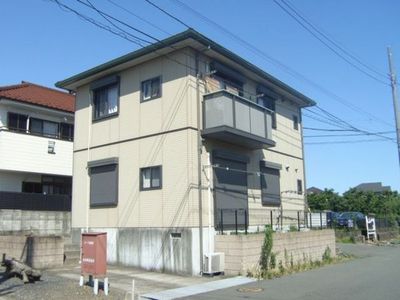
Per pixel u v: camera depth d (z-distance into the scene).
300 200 22.98
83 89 20.56
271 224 18.38
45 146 24.02
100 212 18.77
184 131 16.25
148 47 16.66
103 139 19.16
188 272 15.34
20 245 16.14
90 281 12.76
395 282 13.66
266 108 19.59
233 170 17.92
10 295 11.16
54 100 26.38
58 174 24.41
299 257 18.23
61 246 16.41
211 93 16.62
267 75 20.03
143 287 12.91
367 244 30.30
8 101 23.08
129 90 18.45
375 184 90.94
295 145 23.39
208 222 16.14
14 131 22.83
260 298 11.30
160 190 16.67
